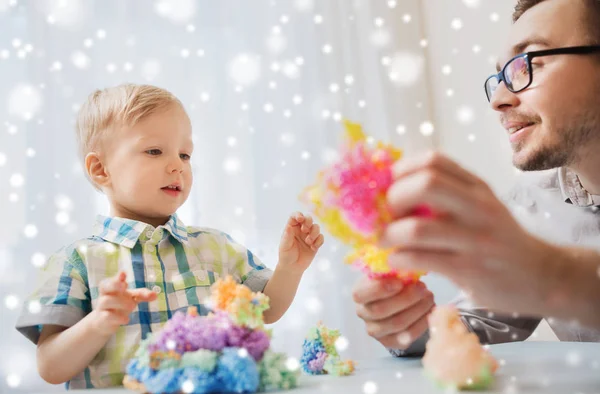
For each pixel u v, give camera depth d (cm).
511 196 119
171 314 95
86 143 109
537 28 86
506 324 94
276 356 55
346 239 45
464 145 194
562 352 66
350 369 62
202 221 177
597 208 101
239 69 185
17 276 149
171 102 108
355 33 210
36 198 155
